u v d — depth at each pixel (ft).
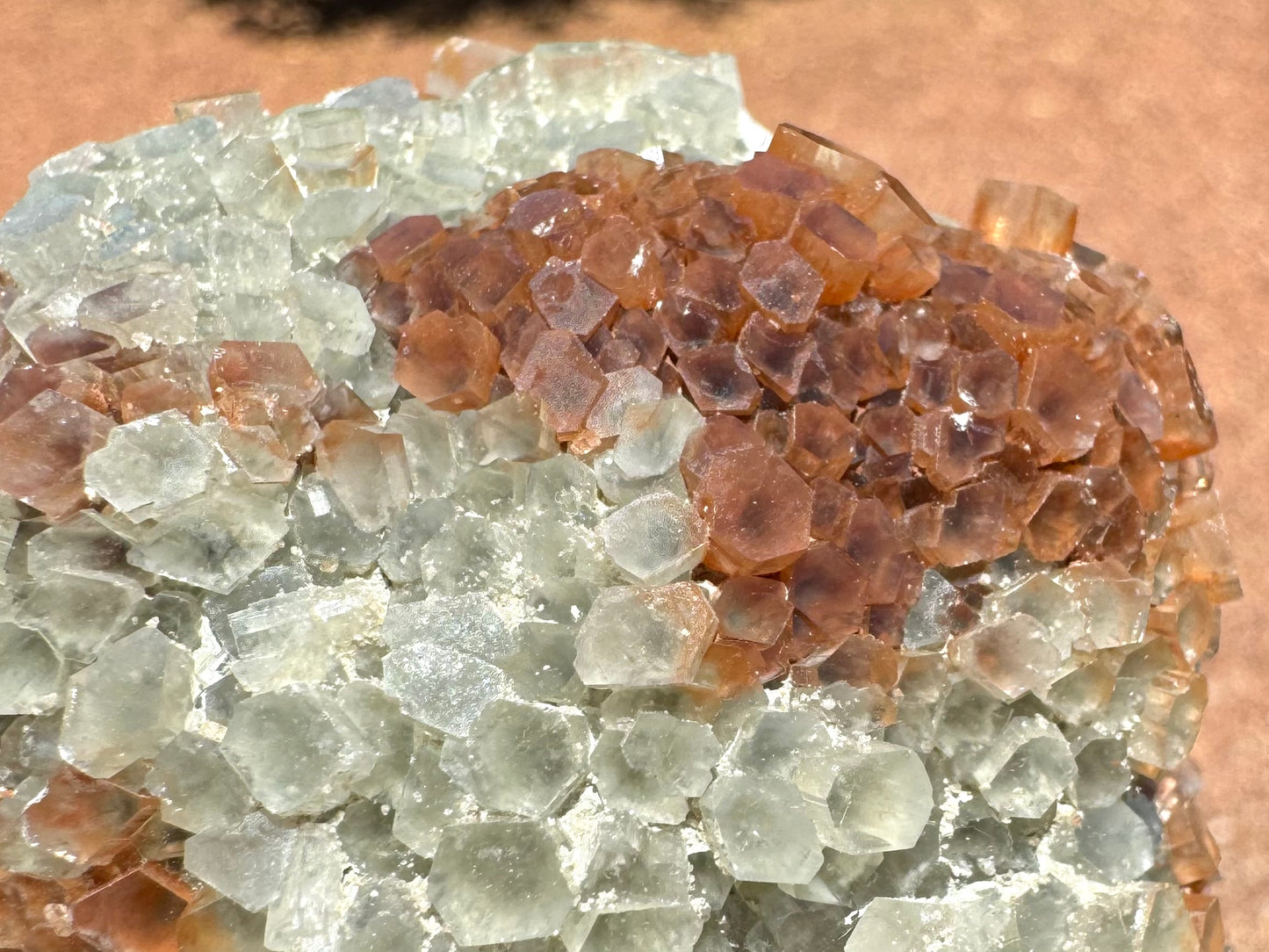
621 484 0.31
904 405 0.32
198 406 0.31
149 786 0.27
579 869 0.27
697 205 0.34
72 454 0.30
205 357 0.32
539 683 0.28
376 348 0.34
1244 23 0.88
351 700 0.28
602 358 0.32
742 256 0.34
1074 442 0.32
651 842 0.27
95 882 0.28
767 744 0.28
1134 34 0.88
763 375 0.32
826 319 0.33
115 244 0.36
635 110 0.42
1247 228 0.76
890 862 0.29
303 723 0.27
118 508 0.29
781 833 0.27
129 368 0.32
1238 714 0.59
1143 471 0.33
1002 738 0.29
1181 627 0.32
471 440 0.31
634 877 0.26
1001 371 0.32
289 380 0.32
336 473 0.30
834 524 0.30
